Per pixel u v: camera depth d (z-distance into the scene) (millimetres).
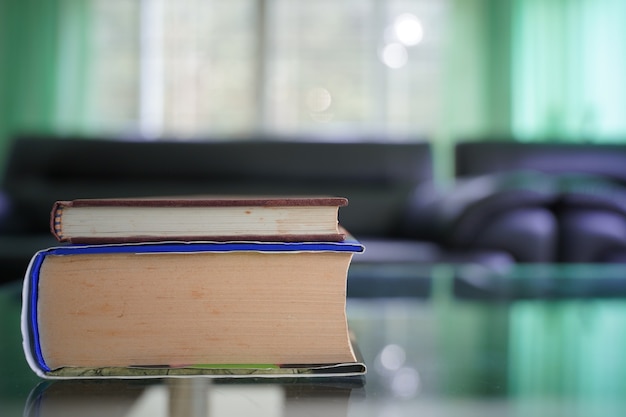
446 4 5000
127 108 5074
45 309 584
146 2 5070
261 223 587
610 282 1225
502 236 2328
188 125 5129
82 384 571
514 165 3281
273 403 540
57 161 3303
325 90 5188
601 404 546
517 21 4984
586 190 2504
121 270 585
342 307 590
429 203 2729
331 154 3387
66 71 4812
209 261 586
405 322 784
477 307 886
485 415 529
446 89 4980
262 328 588
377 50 5195
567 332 737
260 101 5098
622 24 5008
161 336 585
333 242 590
